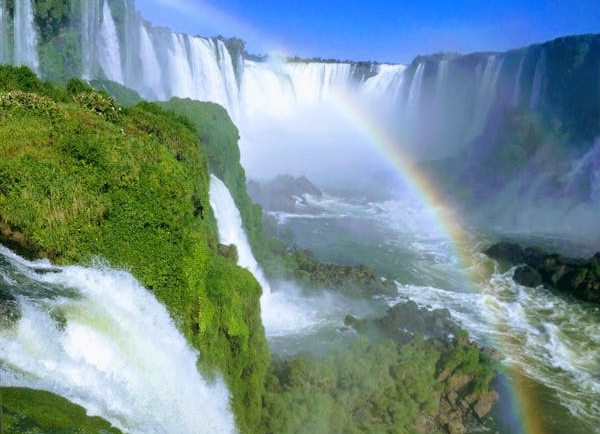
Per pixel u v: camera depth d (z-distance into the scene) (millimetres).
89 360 13742
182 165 22422
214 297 19016
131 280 16609
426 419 23719
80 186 16609
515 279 41781
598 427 24344
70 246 15883
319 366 23062
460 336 28906
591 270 38719
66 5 52188
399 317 31078
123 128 22625
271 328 29859
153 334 16016
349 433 20766
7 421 10016
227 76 75438
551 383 27625
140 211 17469
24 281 13875
